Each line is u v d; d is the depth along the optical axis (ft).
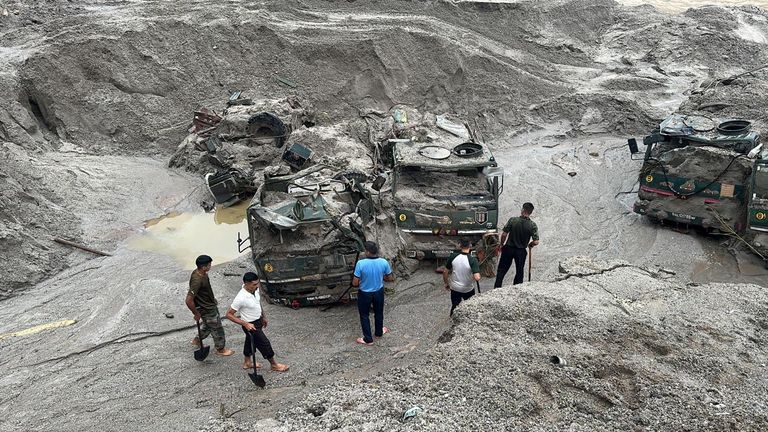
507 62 74.49
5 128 51.85
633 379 21.24
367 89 66.64
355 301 33.94
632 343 23.65
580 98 68.28
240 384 25.45
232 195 48.34
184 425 22.20
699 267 38.60
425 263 38.22
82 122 57.57
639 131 63.87
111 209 46.60
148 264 39.65
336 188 38.50
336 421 19.63
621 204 48.65
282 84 65.05
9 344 29.53
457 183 39.93
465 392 20.77
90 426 22.57
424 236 37.76
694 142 41.81
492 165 39.01
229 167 50.03
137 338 29.53
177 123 60.49
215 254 41.68
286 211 34.17
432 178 40.42
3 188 41.42
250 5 73.36
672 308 26.58
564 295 27.35
